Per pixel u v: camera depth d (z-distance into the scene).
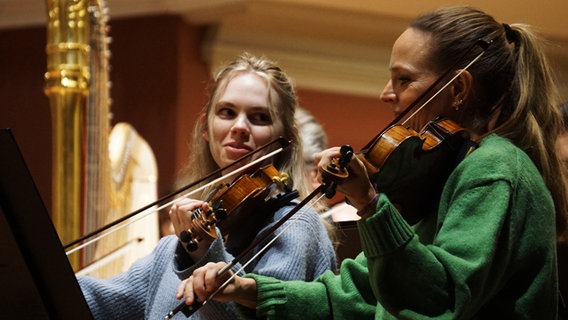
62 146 5.02
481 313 3.12
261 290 3.13
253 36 9.20
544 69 3.42
